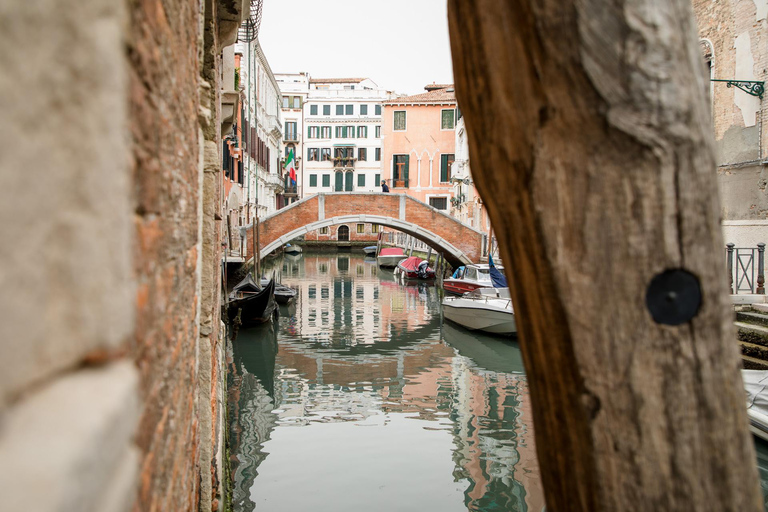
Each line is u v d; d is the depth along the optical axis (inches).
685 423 38.0
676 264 37.1
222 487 190.5
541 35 36.0
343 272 1270.9
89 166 27.7
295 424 324.2
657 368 37.8
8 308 21.6
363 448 285.6
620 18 35.0
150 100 48.0
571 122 36.7
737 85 390.0
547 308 39.9
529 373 43.9
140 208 43.6
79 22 27.0
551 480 43.3
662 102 35.5
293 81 2218.3
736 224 404.8
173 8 65.9
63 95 25.8
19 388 22.6
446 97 1626.5
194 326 108.4
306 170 2153.1
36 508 19.3
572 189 37.6
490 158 42.4
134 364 38.9
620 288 37.6
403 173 1648.6
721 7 432.5
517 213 40.9
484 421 328.5
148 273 47.4
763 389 251.6
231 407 356.2
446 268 1174.3
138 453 32.5
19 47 22.5
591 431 39.0
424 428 316.8
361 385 407.5
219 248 228.8
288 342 554.6
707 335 37.8
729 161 427.2
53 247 25.3
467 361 481.4
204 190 159.8
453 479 249.0
